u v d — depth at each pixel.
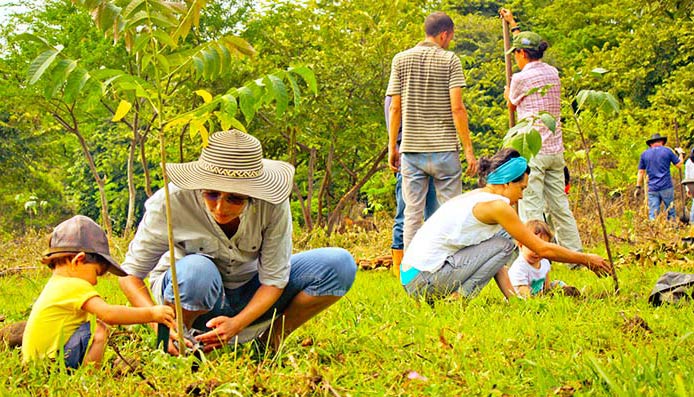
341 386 3.35
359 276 8.38
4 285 8.60
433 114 7.57
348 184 23.44
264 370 3.51
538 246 5.74
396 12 18.14
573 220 8.45
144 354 3.89
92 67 18.77
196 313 4.03
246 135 3.86
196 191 3.97
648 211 13.29
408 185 7.64
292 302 4.34
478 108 21.98
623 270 7.28
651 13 16.06
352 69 18.06
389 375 3.45
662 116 22.33
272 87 3.59
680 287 5.21
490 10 45.34
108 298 6.64
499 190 5.93
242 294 4.38
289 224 4.11
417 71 7.57
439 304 5.47
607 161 14.73
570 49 34.34
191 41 19.70
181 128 18.89
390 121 7.80
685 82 22.80
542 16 35.94
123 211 39.50
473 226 5.82
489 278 5.85
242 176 3.78
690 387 3.01
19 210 35.72
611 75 26.22
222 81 18.16
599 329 4.36
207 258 4.05
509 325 4.52
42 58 3.38
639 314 4.73
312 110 17.91
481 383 3.28
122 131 24.41
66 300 3.78
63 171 43.50
